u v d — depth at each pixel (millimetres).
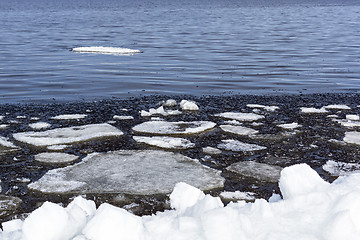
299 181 3775
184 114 10602
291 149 8094
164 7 94500
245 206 3621
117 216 3246
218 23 44031
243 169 7027
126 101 12023
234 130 9203
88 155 7555
